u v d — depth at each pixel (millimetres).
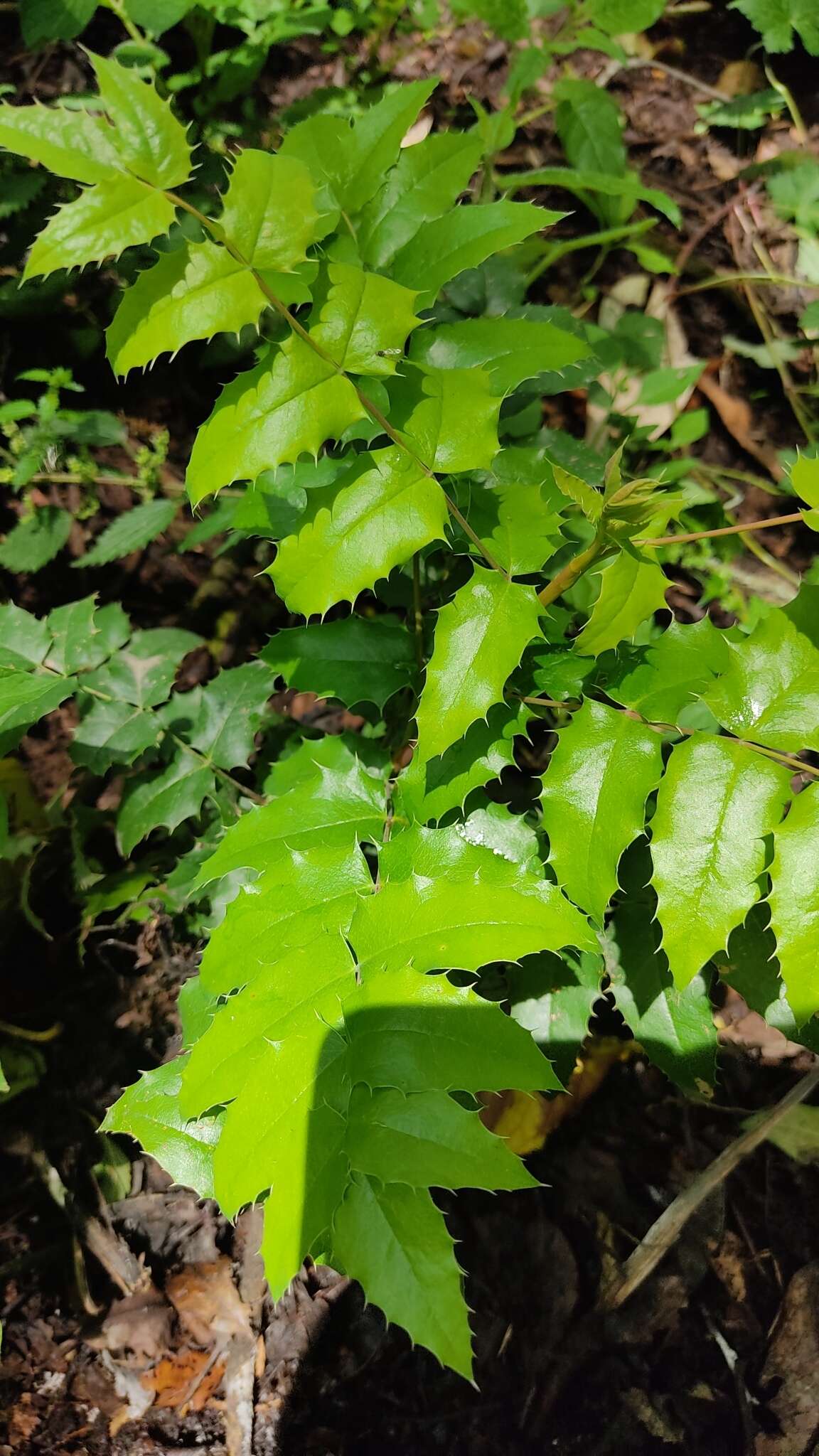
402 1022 256
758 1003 346
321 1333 400
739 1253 416
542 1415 391
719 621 552
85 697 419
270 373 263
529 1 528
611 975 362
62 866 490
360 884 308
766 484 584
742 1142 412
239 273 245
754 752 290
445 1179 235
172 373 585
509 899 281
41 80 625
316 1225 234
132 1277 412
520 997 361
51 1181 426
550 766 302
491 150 531
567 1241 418
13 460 548
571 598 445
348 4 644
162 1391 394
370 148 357
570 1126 441
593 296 621
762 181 648
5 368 571
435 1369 397
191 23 586
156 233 238
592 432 575
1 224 562
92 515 562
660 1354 402
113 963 474
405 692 439
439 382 285
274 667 370
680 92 683
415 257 348
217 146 561
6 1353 399
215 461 270
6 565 531
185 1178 312
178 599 563
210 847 419
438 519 289
